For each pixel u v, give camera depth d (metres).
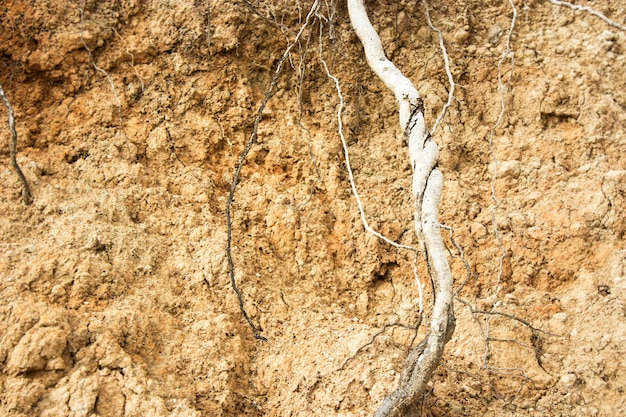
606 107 4.78
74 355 3.26
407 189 4.46
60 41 4.39
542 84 4.84
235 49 4.62
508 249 4.26
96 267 3.61
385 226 4.33
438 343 3.24
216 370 3.46
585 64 4.97
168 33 4.57
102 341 3.30
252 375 3.59
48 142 4.24
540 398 3.69
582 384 3.72
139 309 3.55
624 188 4.44
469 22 5.02
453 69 4.84
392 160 4.60
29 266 3.51
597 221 4.33
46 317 3.27
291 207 4.22
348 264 4.20
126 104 4.41
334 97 4.71
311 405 3.42
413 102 3.89
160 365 3.41
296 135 4.55
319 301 3.98
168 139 4.38
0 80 4.32
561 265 4.21
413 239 4.29
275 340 3.72
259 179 4.39
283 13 4.75
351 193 4.45
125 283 3.65
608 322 3.90
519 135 4.73
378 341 3.67
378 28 4.88
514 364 3.78
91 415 3.06
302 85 4.71
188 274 3.84
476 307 4.03
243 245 4.05
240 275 3.86
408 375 3.29
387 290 4.17
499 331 3.92
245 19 4.66
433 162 3.60
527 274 4.20
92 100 4.37
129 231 3.87
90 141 4.25
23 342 3.16
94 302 3.51
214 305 3.76
